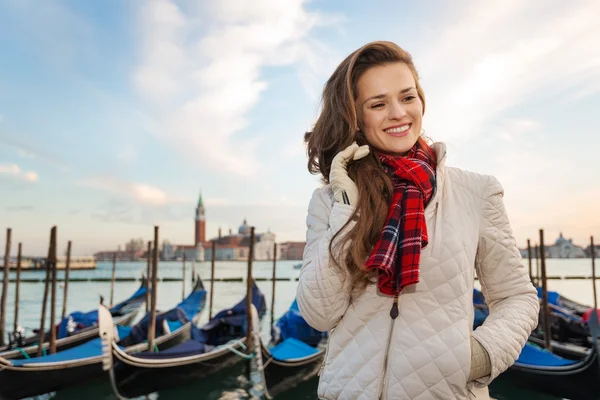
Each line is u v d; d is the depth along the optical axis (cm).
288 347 978
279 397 858
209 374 954
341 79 125
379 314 108
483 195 118
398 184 113
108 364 797
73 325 1288
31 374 853
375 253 102
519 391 859
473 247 113
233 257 15988
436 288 106
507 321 108
